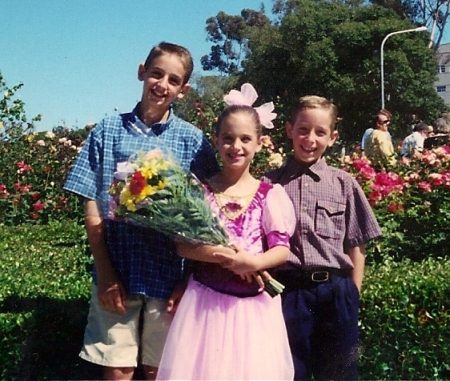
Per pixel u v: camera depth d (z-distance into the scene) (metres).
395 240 5.63
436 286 3.96
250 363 2.85
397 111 33.25
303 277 3.19
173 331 2.93
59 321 3.74
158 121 3.17
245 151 3.01
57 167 9.66
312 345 3.25
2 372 3.55
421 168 6.81
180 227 2.82
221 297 2.93
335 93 33.31
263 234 3.02
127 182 2.79
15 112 10.01
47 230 7.96
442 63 61.12
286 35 34.59
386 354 3.93
